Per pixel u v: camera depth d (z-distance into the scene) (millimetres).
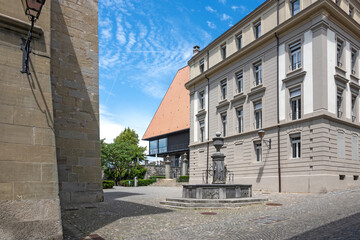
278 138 22344
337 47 21594
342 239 6379
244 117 26438
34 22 7711
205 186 13828
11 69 7145
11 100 7016
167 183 38125
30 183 6910
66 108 14438
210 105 31672
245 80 26703
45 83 7691
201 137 33375
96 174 14906
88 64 15602
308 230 7488
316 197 15938
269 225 8539
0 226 6316
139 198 17719
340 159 20016
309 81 20516
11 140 6832
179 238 7371
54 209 7141
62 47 14797
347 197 14312
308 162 19859
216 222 9438
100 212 11578
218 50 31188
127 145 45844
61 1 15133
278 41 23422
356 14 23500
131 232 8109
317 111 19688
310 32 20828
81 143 14625
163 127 51875
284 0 23203
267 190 22719
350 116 21578
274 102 23266
